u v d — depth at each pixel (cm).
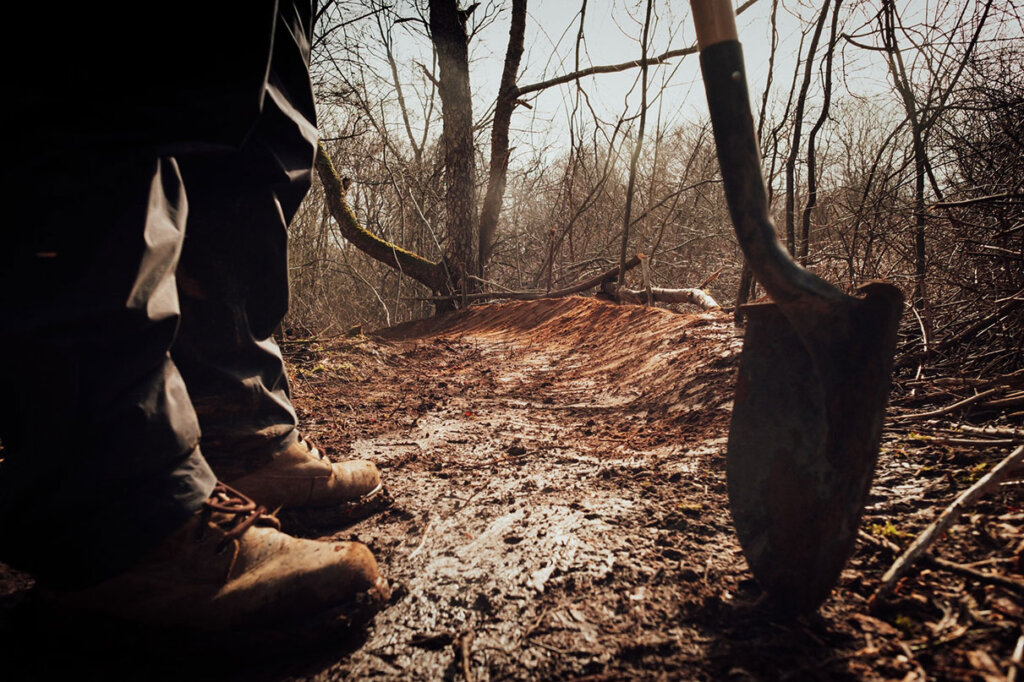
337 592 106
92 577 94
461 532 146
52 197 90
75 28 88
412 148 1031
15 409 92
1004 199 250
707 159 738
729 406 222
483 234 916
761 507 106
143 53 94
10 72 86
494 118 881
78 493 91
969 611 97
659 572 120
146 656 101
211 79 100
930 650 90
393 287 998
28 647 101
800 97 285
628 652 97
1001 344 242
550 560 128
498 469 195
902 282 330
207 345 132
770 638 97
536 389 331
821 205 458
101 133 92
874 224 325
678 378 267
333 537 146
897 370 252
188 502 100
